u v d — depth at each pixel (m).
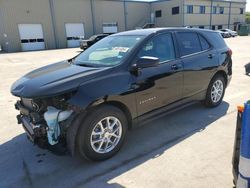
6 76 10.77
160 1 47.19
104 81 3.29
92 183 3.00
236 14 55.00
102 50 4.09
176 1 44.84
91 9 37.28
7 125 4.85
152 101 3.88
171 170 3.17
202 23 48.47
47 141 3.22
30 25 31.75
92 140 3.26
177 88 4.28
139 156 3.52
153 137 4.07
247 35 47.97
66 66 3.93
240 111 2.35
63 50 27.67
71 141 3.07
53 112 3.03
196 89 4.72
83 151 3.21
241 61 12.42
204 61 4.76
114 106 3.39
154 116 4.02
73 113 3.02
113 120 3.43
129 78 3.51
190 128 4.36
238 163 2.36
